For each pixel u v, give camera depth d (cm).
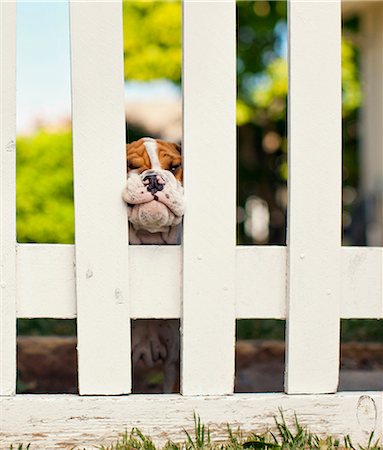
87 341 163
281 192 653
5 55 160
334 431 168
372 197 601
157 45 597
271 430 167
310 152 168
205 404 165
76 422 162
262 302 169
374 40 625
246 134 646
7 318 162
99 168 163
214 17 165
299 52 168
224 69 166
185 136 165
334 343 170
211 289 166
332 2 168
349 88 608
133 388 249
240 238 642
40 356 266
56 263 164
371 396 170
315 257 169
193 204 166
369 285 173
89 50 162
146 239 183
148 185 161
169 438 164
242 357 282
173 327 201
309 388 169
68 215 549
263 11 606
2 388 162
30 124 672
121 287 164
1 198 161
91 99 162
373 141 629
